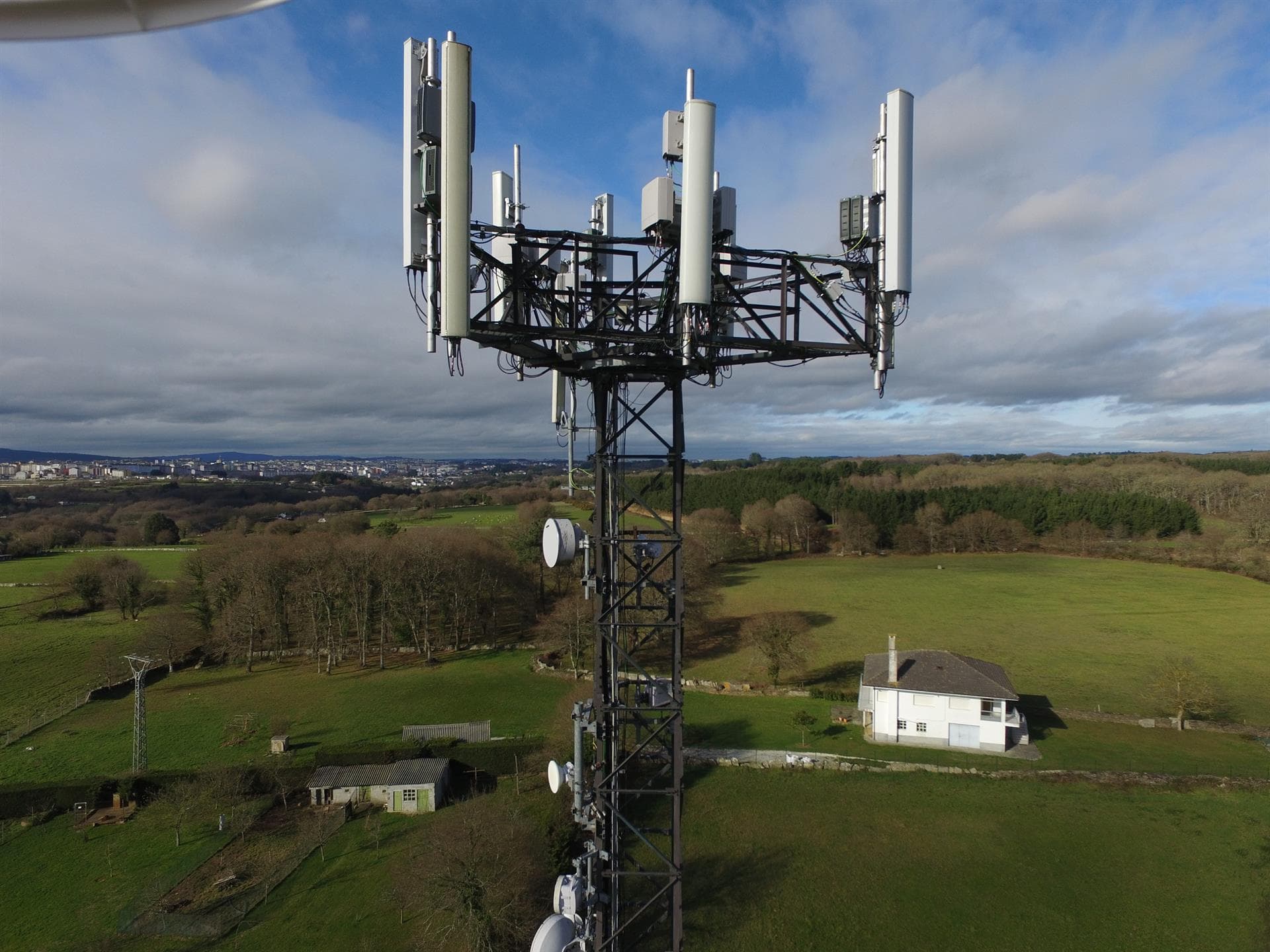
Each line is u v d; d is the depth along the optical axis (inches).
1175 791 1178.6
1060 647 2063.2
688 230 313.3
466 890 816.3
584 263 383.2
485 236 340.5
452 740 1334.9
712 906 888.9
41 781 1257.4
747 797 1163.9
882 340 365.7
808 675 1840.6
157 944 836.6
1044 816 1099.9
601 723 390.3
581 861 393.7
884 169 357.7
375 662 2076.8
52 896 940.0
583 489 434.3
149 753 1391.5
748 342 349.4
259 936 847.1
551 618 2146.9
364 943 828.6
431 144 309.1
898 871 960.3
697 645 2119.8
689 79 313.7
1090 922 857.5
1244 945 815.7
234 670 2025.1
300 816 1149.1
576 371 389.1
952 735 1385.3
